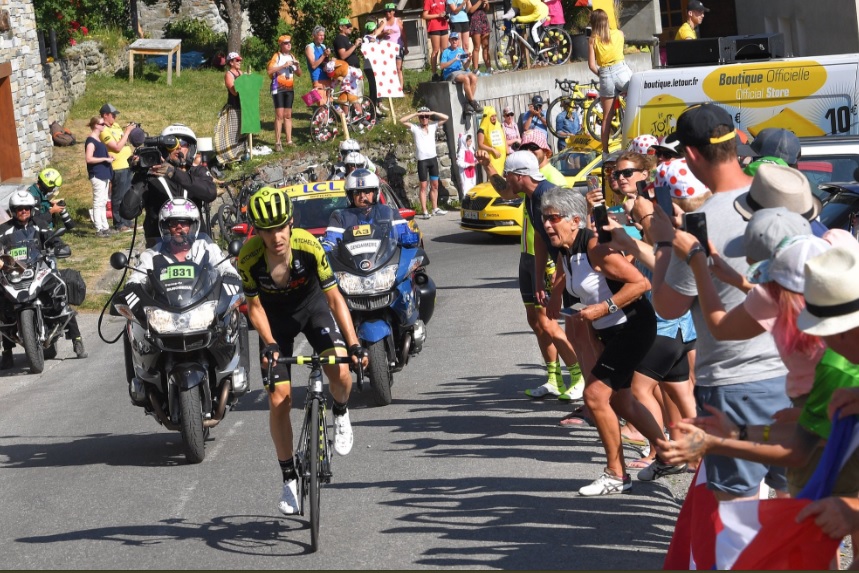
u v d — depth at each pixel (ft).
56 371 168.86
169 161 139.23
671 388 92.27
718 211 61.67
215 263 112.37
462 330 169.07
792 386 53.83
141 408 136.46
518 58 344.69
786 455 50.80
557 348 118.11
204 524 86.94
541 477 92.38
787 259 51.55
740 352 59.77
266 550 79.15
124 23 433.07
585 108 296.30
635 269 82.17
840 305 47.06
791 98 153.69
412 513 85.25
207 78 395.96
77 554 81.71
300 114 358.02
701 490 58.59
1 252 165.48
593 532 77.87
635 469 92.94
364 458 103.14
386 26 331.57
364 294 121.90
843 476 50.72
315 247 81.87
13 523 91.66
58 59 348.38
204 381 107.55
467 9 334.03
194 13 447.83
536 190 103.09
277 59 315.58
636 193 93.81
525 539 77.25
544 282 108.99
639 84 162.81
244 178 284.41
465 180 325.62
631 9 394.11
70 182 307.37
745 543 50.55
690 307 61.57
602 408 84.74
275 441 81.41
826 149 130.21
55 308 171.01
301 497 80.18
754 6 402.52
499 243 267.59
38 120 313.73
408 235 129.59
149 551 81.05
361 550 77.46
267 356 78.07
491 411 117.80
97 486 101.30
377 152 323.37
